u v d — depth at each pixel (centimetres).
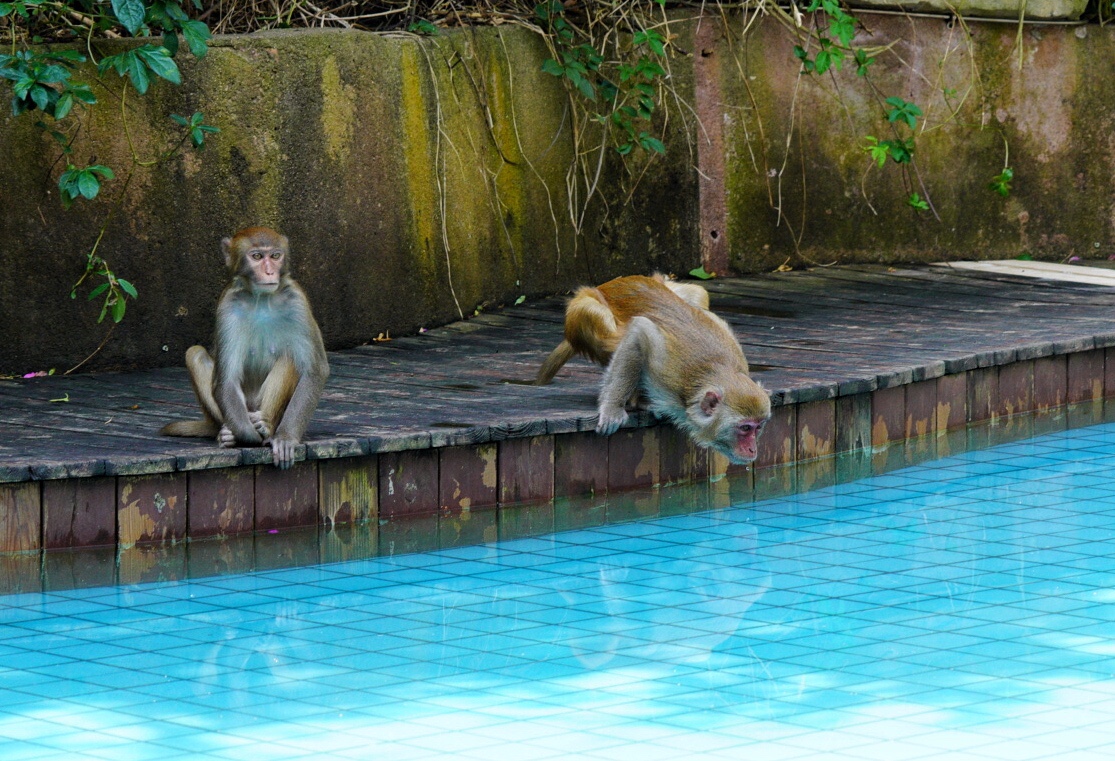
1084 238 1497
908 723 536
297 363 793
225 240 789
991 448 991
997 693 566
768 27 1355
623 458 879
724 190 1352
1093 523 818
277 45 1048
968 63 1430
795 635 636
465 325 1173
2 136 960
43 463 723
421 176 1148
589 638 632
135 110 997
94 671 590
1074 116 1480
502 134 1212
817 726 532
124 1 895
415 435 800
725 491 888
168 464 743
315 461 783
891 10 1393
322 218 1080
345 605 677
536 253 1250
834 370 977
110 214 996
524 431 834
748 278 1356
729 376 829
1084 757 504
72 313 992
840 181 1402
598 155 1277
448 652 614
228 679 581
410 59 1136
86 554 738
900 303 1247
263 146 1046
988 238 1469
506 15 1255
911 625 648
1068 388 1105
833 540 786
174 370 1021
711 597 689
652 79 1288
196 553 750
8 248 968
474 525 811
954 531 802
